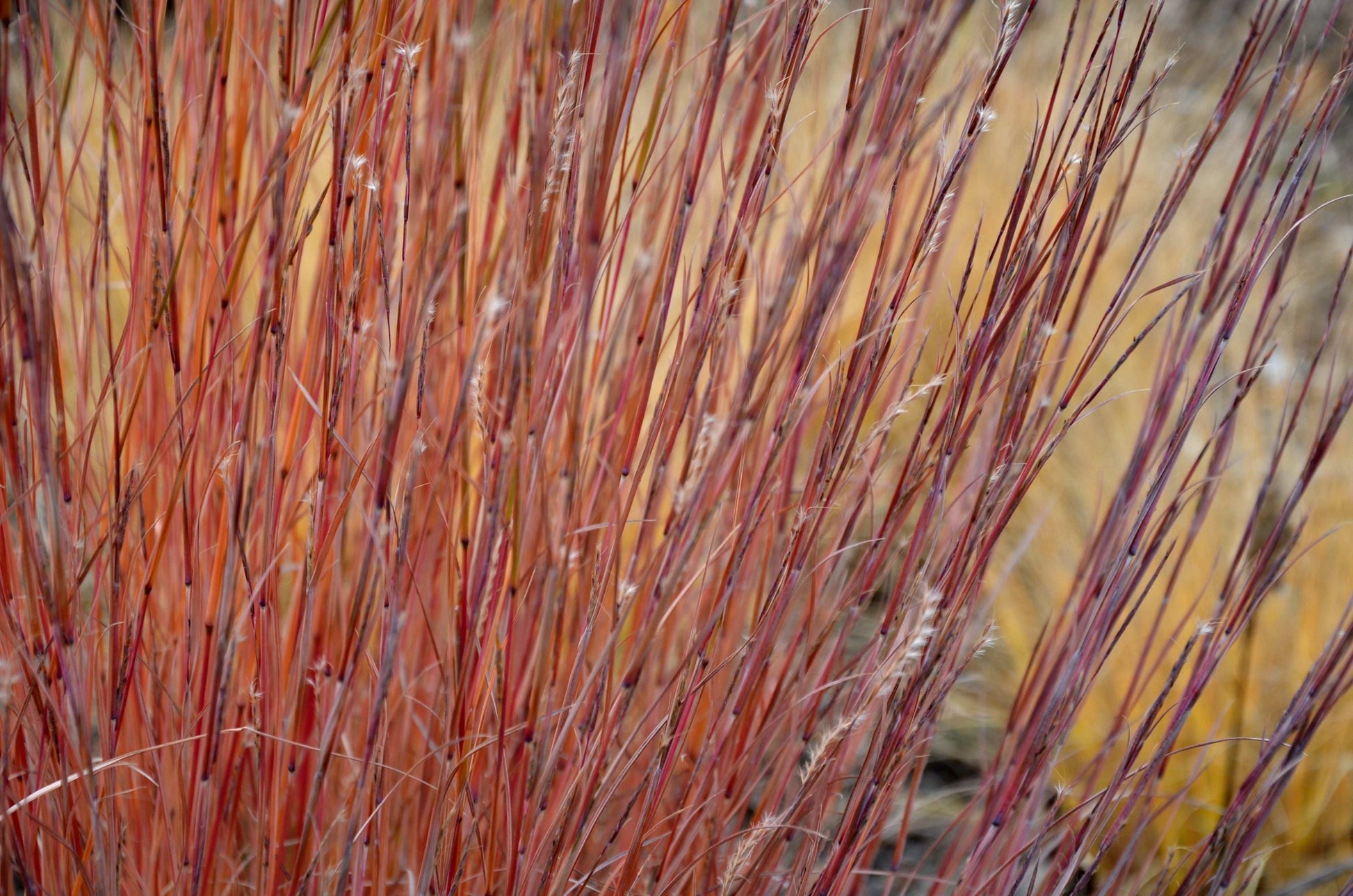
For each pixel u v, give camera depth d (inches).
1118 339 101.8
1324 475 83.5
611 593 49.6
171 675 49.3
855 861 48.4
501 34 49.6
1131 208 111.5
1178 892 49.0
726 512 50.1
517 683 47.5
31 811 47.9
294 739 48.8
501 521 45.8
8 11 44.4
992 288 46.6
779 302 44.5
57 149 47.3
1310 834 65.4
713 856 48.8
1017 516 84.7
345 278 47.4
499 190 48.4
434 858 46.4
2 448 47.0
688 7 47.4
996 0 46.6
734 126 49.7
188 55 48.4
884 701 46.9
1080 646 48.0
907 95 45.5
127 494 46.3
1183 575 73.1
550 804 47.5
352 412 46.6
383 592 46.8
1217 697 67.6
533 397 45.6
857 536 53.0
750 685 47.6
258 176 49.2
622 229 47.8
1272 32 46.6
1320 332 100.7
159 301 46.6
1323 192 128.4
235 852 49.4
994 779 50.7
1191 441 83.7
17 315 44.0
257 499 47.4
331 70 46.6
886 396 51.4
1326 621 71.6
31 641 47.3
